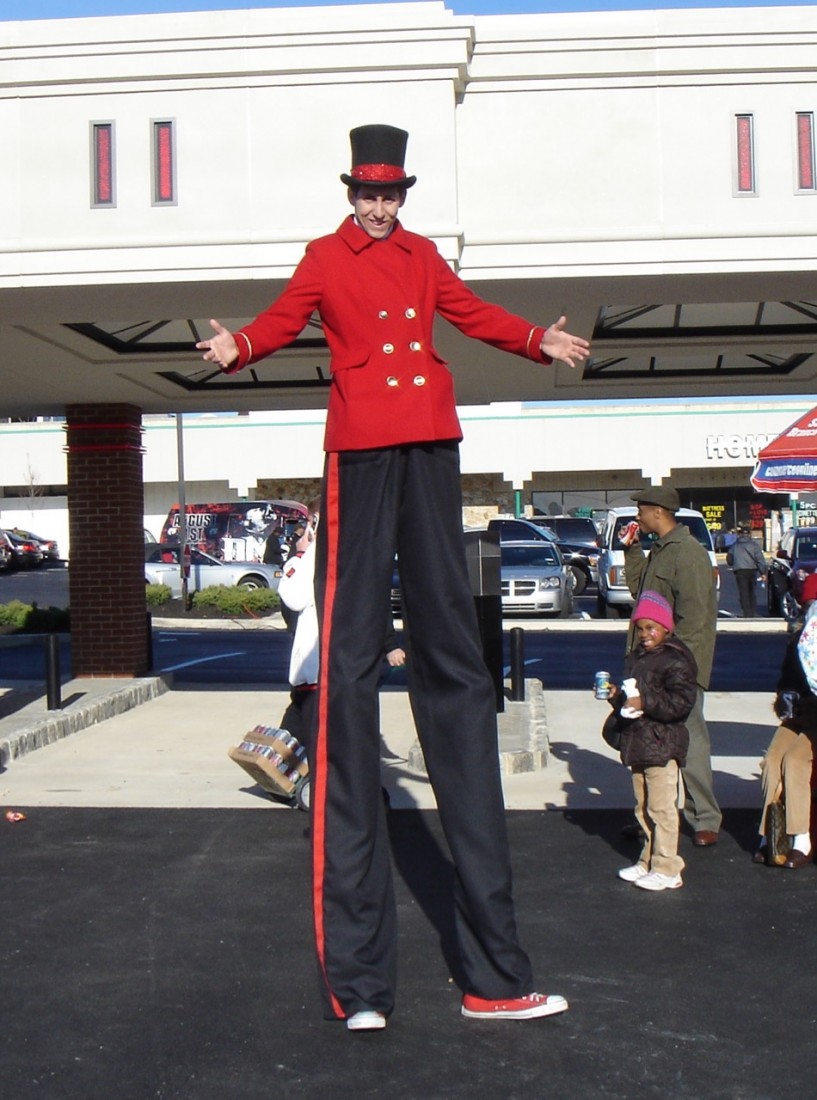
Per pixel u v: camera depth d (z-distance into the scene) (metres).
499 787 4.57
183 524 26.92
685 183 8.76
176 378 13.02
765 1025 4.64
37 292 8.90
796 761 6.73
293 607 7.98
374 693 4.50
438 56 8.59
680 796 7.18
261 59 8.69
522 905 6.16
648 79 8.77
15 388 13.02
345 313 4.41
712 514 45.50
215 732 11.42
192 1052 4.43
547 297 9.44
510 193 8.79
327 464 4.50
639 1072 4.24
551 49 8.75
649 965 5.30
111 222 8.77
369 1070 4.27
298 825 7.83
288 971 5.25
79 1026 4.68
